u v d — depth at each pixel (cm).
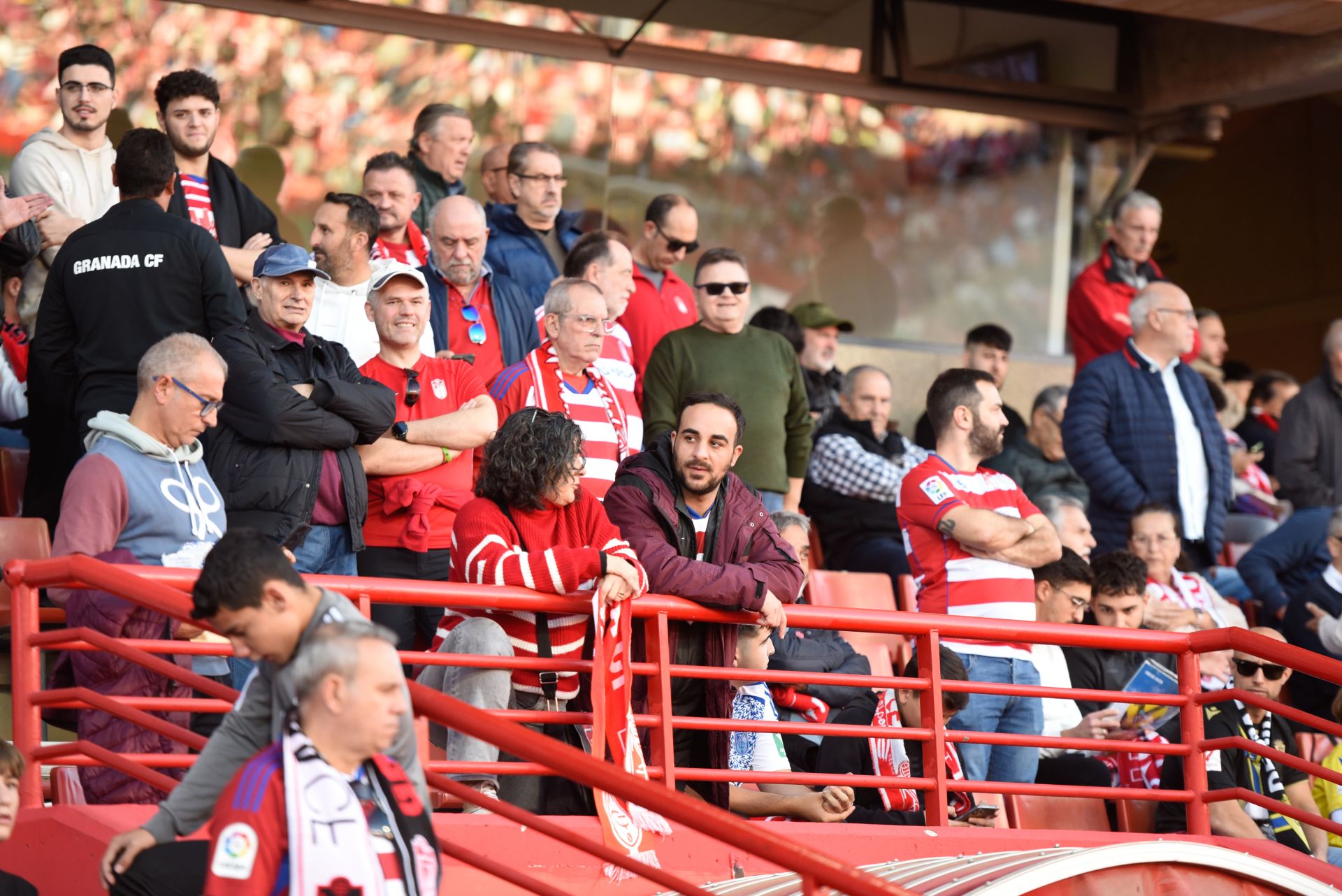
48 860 1467
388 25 3253
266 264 1892
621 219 3444
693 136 3494
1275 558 2848
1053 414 3052
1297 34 3394
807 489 2791
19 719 1497
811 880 1221
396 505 1941
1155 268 3406
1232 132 4900
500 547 1659
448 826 1577
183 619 1354
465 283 2348
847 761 2011
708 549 1805
